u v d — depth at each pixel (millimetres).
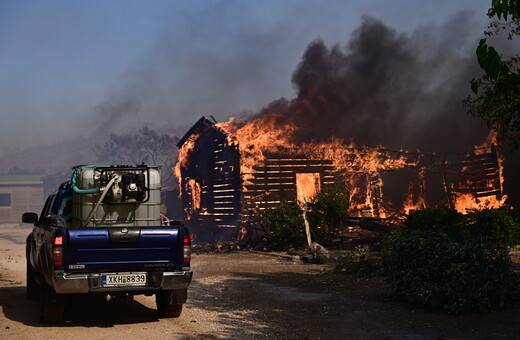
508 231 17734
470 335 6859
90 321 7969
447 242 9156
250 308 9000
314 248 18266
